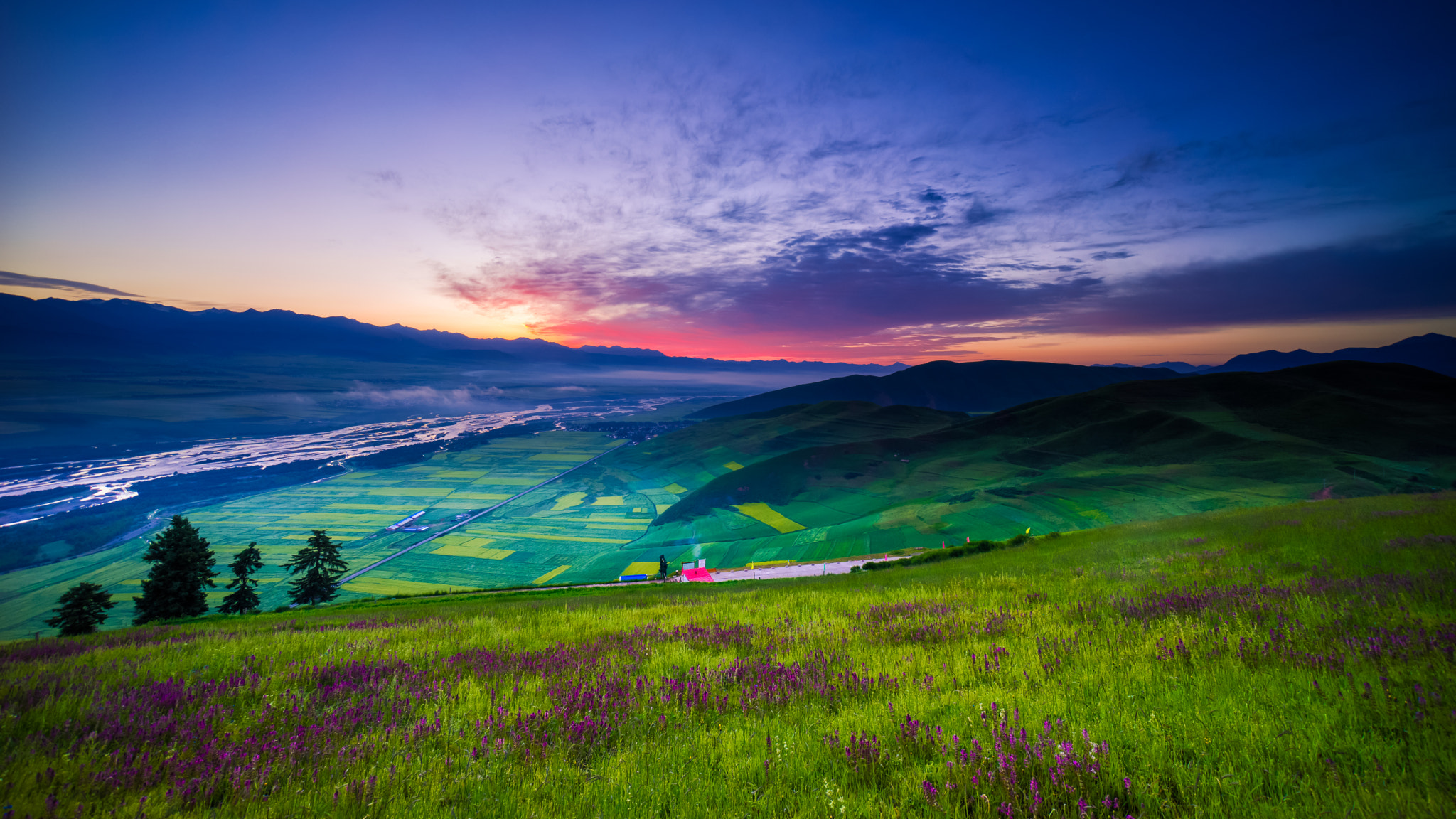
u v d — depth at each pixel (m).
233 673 8.20
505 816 4.02
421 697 6.75
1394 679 4.68
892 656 7.50
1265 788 3.62
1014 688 5.68
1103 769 3.83
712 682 6.76
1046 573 17.14
